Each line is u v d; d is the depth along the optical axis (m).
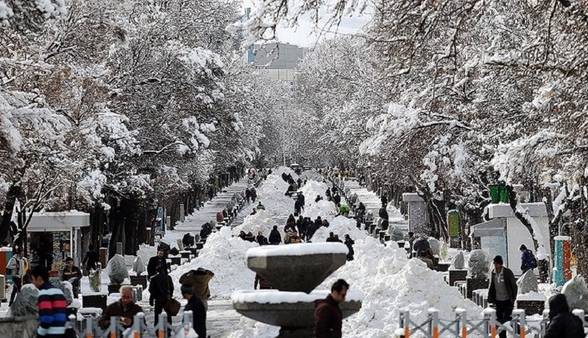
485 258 44.84
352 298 23.70
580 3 28.78
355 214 112.50
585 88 33.25
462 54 43.47
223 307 46.56
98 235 71.12
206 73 78.12
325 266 24.12
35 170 47.50
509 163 39.06
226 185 183.88
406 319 25.22
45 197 52.41
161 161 76.31
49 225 53.88
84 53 49.09
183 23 79.44
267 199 139.12
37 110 38.66
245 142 139.00
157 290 33.03
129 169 70.31
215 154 108.06
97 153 59.91
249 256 24.56
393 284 32.38
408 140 58.28
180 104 76.50
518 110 48.88
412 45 26.97
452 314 31.62
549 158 38.16
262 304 23.44
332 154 185.00
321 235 80.00
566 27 30.33
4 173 41.38
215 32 97.12
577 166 37.53
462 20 26.75
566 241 46.25
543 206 51.88
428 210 87.00
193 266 56.62
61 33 47.78
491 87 49.12
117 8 55.66
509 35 42.69
